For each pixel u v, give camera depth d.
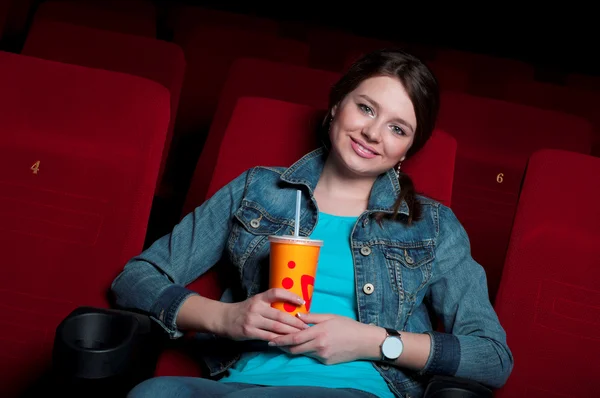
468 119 1.78
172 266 1.18
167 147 1.91
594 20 3.84
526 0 3.88
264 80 1.88
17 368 1.17
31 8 2.94
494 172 1.70
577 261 1.22
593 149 2.36
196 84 2.31
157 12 3.00
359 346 1.03
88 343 0.96
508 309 1.22
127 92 1.25
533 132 1.76
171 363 1.14
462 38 3.97
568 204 1.24
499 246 1.66
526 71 2.86
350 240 1.16
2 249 1.20
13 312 1.19
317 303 1.13
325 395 0.94
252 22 2.85
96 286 1.18
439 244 1.19
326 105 1.86
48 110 1.25
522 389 1.20
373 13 3.98
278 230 1.19
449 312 1.16
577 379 1.20
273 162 1.31
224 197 1.24
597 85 2.89
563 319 1.21
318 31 3.00
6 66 1.27
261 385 1.01
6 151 1.23
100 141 1.22
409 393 1.08
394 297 1.13
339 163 1.22
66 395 0.96
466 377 1.06
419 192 1.27
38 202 1.21
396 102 1.14
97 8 2.50
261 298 1.01
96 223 1.20
